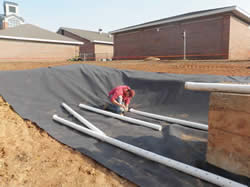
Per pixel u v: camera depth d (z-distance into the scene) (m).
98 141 2.77
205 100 4.09
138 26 18.52
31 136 2.90
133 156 2.35
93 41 24.00
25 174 1.94
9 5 92.94
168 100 4.59
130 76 5.57
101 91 5.43
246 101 1.75
